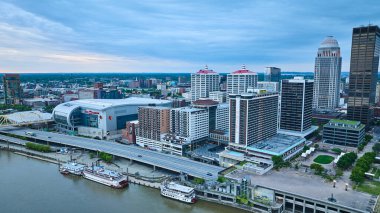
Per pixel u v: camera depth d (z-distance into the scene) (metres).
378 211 190.00
